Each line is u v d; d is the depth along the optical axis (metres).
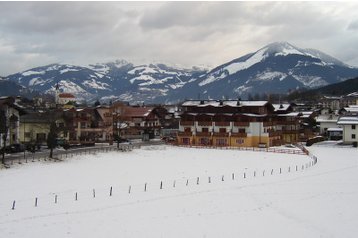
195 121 127.62
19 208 47.59
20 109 101.81
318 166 81.75
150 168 78.12
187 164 84.25
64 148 101.88
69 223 43.00
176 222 44.06
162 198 53.72
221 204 51.25
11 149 91.94
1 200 50.75
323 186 62.00
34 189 57.06
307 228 42.94
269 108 126.38
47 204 49.56
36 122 112.19
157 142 131.00
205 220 44.91
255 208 49.75
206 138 124.94
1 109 93.44
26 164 75.94
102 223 43.28
